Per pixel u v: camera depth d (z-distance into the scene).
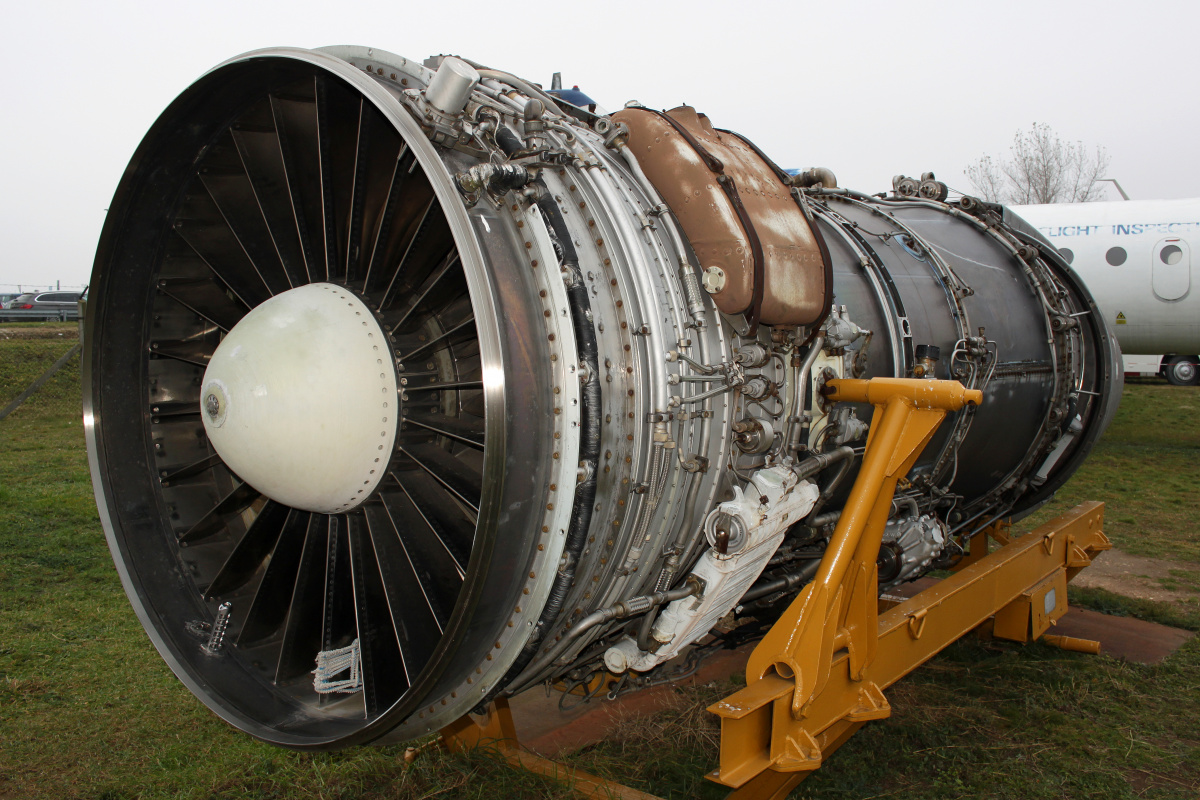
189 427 3.63
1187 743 3.74
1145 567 6.74
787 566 3.78
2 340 20.34
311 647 3.22
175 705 3.93
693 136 2.95
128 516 3.37
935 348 3.54
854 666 2.99
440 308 2.94
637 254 2.60
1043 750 3.62
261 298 3.45
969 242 4.93
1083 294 5.11
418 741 3.56
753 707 2.57
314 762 3.42
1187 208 14.81
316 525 3.16
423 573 2.69
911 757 3.55
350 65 2.53
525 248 2.45
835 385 3.17
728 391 2.71
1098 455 11.94
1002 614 4.62
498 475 2.10
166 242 3.43
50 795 3.18
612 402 2.52
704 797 3.17
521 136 2.76
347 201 3.14
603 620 2.56
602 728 3.83
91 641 4.68
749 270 2.62
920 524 3.95
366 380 2.67
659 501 2.66
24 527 7.10
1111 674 4.50
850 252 3.85
